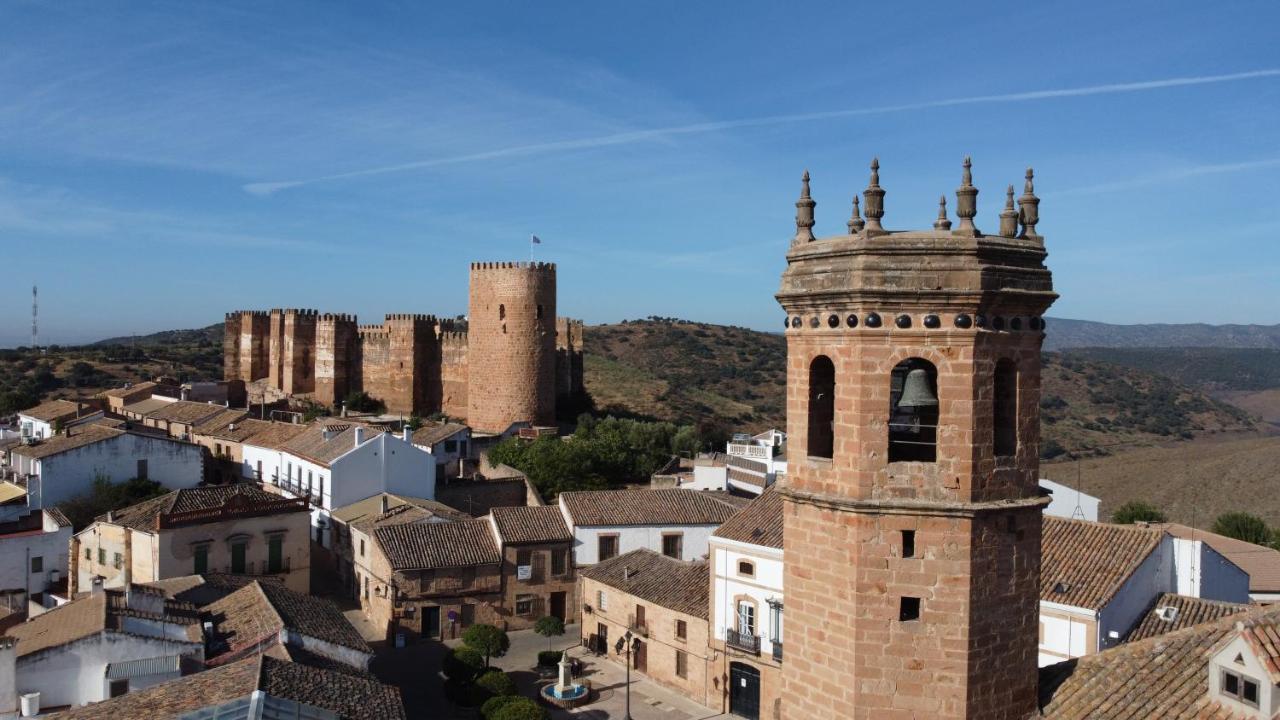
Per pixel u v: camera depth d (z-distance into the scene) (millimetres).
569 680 45156
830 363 16344
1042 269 15078
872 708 14430
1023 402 14891
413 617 51938
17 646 31141
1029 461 15031
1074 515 58406
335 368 114875
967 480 14188
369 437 67625
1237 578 42531
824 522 14969
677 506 59031
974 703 14352
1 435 84250
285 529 54594
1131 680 15734
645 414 123438
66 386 130625
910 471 14352
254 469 75812
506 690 42656
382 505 61031
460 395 108625
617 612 50562
